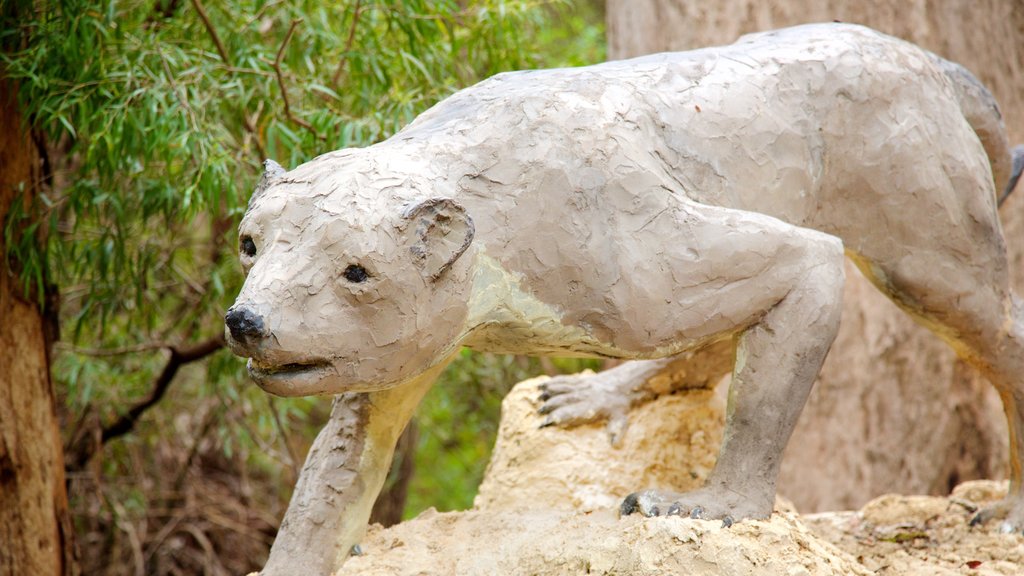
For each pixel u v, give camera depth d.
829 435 11.38
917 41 11.05
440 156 4.92
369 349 4.57
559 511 6.14
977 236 6.13
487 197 4.91
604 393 6.91
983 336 6.34
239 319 4.36
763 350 5.33
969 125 6.41
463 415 13.59
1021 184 11.33
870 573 5.32
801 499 11.41
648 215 5.09
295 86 8.38
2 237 7.55
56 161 9.70
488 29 8.69
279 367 4.55
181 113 7.36
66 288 9.68
